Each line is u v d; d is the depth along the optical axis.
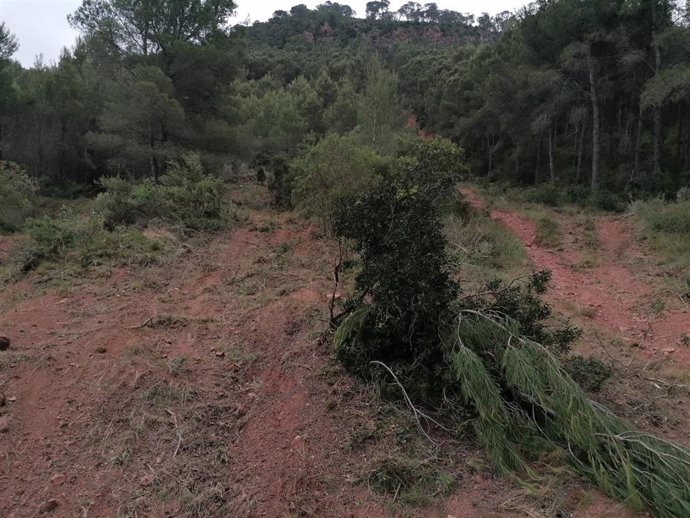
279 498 2.90
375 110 19.56
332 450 3.27
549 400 3.28
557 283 7.93
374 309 3.99
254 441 3.40
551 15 19.42
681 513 2.71
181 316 5.42
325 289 6.25
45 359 4.30
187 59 16.95
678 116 19.34
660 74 15.24
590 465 3.11
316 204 7.80
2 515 2.79
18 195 12.09
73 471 3.10
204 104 18.34
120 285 6.47
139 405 3.71
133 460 3.20
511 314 3.88
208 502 2.88
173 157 16.62
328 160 7.77
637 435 3.13
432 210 4.13
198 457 3.24
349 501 2.89
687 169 18.17
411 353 3.95
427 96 43.91
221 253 8.30
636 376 4.58
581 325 5.94
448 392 3.69
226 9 17.75
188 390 3.93
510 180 26.83
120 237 8.30
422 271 3.70
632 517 2.77
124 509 2.82
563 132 28.48
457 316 3.75
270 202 12.90
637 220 12.03
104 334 4.89
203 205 10.52
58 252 7.55
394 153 13.09
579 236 11.49
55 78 20.44
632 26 17.92
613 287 7.72
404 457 3.18
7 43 19.12
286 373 4.17
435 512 2.81
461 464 3.17
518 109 23.55
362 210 4.12
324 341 4.55
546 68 20.36
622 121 25.95
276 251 8.25
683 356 5.14
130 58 17.20
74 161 21.38
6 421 3.51
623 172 19.61
